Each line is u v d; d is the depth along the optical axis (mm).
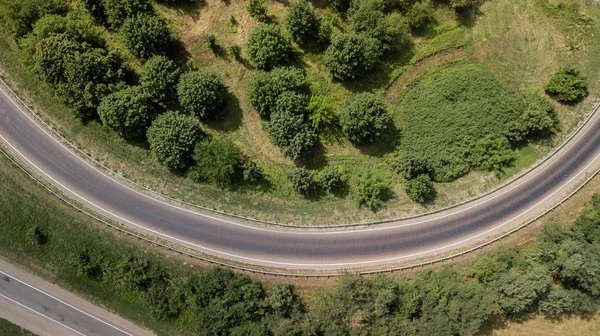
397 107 65375
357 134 61781
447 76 65500
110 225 61094
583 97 66625
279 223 62281
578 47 67312
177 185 62562
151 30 59469
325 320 55219
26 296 60469
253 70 64188
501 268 58812
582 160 65000
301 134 60312
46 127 63000
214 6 64750
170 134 58812
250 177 61438
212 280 58625
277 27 61188
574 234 59750
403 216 63031
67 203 61438
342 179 63531
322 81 64438
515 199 63844
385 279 57844
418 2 64812
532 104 64250
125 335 60250
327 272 61312
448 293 56844
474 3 67375
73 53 58031
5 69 63656
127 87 60562
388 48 64125
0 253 60625
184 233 61688
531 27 67750
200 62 64000
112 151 62844
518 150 65312
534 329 59688
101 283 60625
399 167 63656
